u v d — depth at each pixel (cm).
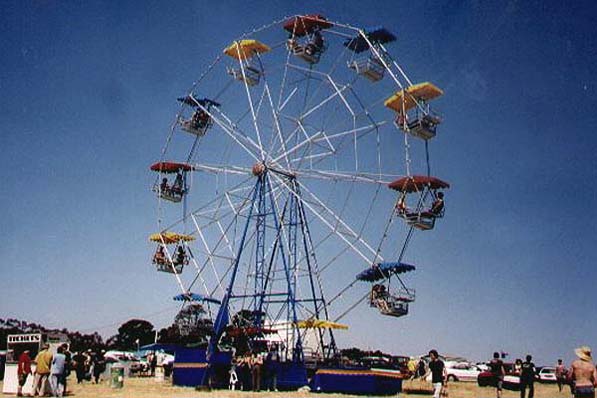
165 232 3781
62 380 2278
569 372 1336
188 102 3900
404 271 3228
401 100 3322
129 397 2341
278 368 3055
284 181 3591
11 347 2909
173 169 3884
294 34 3644
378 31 3366
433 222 3206
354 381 2878
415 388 3462
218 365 3075
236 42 3678
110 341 10838
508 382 3550
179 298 3528
